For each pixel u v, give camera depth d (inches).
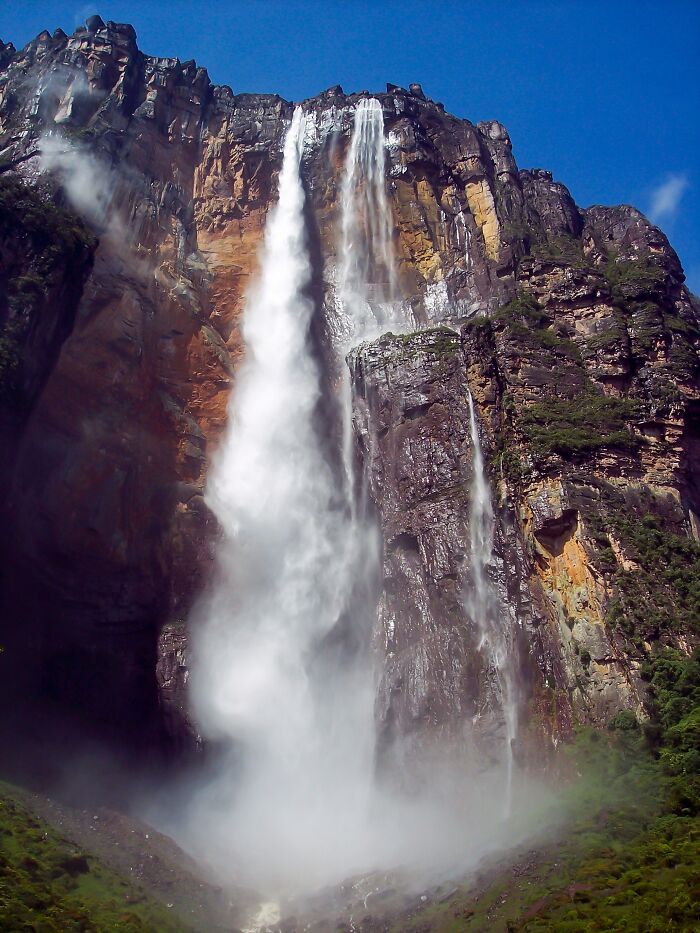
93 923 1098.7
